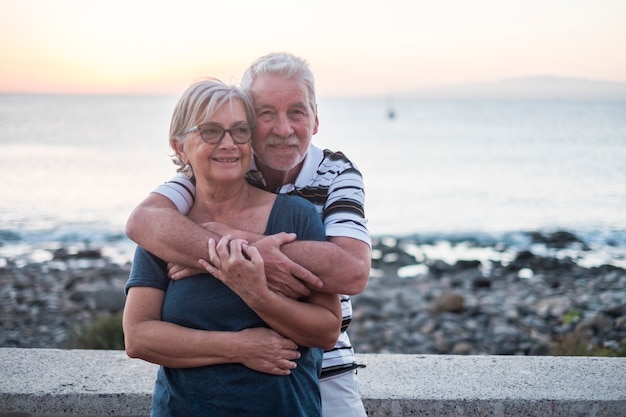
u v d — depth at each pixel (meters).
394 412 3.36
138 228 2.66
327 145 69.00
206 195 2.72
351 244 2.71
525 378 3.59
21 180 38.09
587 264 18.19
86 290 12.56
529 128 105.56
